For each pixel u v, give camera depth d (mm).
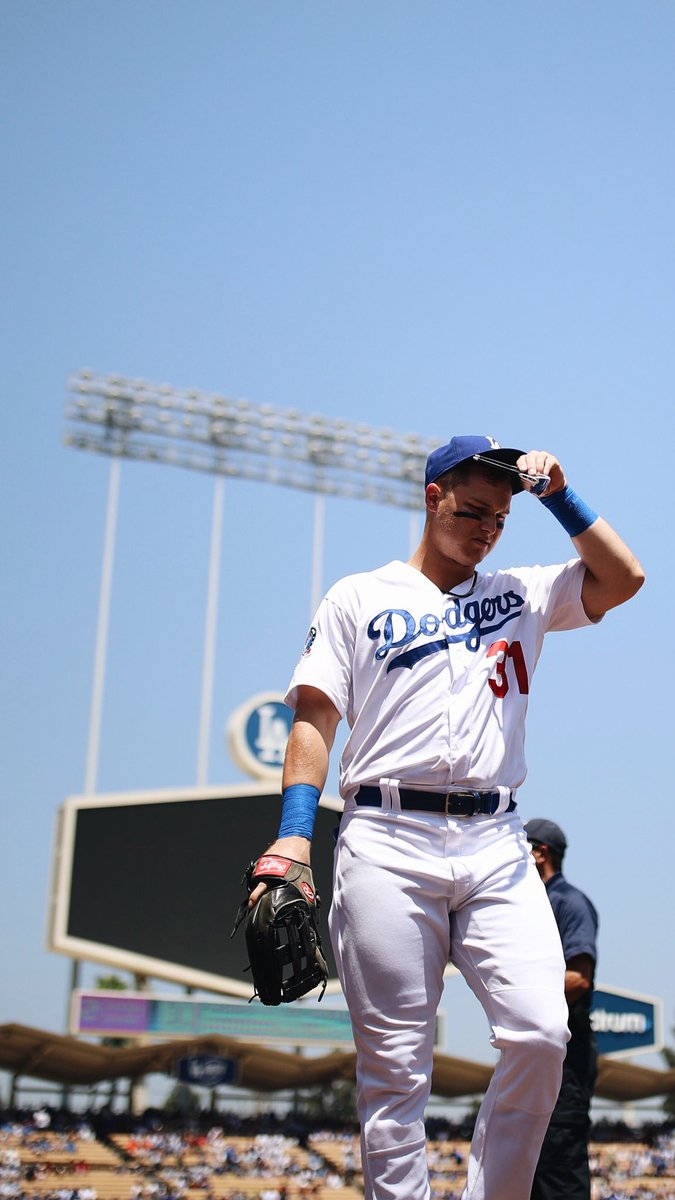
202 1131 25016
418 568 3129
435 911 2789
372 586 3041
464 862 2793
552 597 3170
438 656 2920
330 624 3002
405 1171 2689
